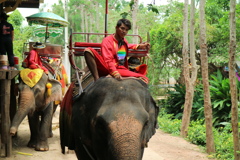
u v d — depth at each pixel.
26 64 7.08
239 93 11.40
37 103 7.00
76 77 4.00
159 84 19.34
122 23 3.52
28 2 10.05
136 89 3.04
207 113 8.45
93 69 3.50
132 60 3.91
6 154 6.41
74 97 3.62
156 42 19.61
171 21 18.78
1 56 6.55
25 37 21.03
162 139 9.85
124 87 3.02
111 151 2.63
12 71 6.25
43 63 7.66
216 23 19.39
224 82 11.97
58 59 8.12
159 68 19.20
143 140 2.94
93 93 3.12
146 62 4.36
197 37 18.19
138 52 4.27
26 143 7.58
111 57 3.45
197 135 9.67
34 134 7.31
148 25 26.67
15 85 7.05
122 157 2.55
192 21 10.33
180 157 7.75
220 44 18.09
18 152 6.79
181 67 19.53
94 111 3.00
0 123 6.53
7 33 7.17
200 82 17.55
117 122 2.70
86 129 3.18
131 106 2.82
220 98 12.00
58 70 8.06
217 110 11.87
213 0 19.27
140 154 2.75
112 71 3.28
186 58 10.55
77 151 3.56
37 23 9.75
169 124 11.55
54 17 9.36
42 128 7.06
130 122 2.69
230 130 10.27
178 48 19.52
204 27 8.29
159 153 8.00
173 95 14.94
